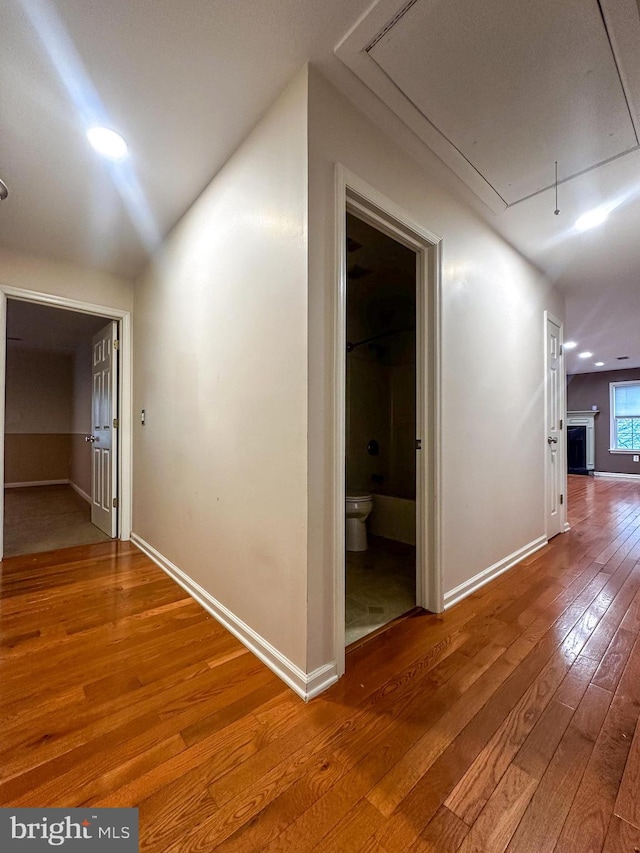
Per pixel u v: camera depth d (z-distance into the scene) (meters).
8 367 6.01
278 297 1.47
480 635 1.70
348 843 0.83
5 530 3.50
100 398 3.57
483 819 0.88
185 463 2.24
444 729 1.16
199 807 0.91
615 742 1.11
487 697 1.30
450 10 1.15
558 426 3.50
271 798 0.93
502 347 2.56
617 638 1.68
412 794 0.94
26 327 4.52
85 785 0.97
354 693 1.32
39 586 2.22
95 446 3.69
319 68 1.36
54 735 1.13
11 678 1.40
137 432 3.06
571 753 1.07
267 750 1.08
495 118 1.56
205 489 2.01
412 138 1.67
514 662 1.50
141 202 2.17
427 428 1.95
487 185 2.00
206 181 1.99
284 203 1.44
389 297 3.59
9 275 2.66
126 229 2.46
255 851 0.82
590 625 1.79
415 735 1.13
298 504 1.36
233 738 1.12
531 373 2.96
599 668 1.46
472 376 2.23
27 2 1.13
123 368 3.17
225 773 1.00
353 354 3.68
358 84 1.42
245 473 1.67
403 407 3.85
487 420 2.38
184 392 2.27
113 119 1.58
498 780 0.98
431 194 1.90
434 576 1.92
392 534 3.25
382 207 1.62
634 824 0.87
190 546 2.16
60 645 1.62
